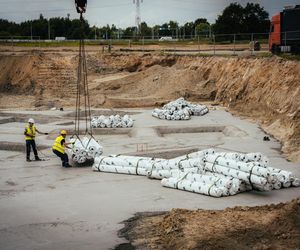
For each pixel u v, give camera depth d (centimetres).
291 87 3105
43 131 2848
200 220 1234
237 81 4072
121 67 5759
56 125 3111
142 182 1717
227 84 4216
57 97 4922
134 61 5719
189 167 1670
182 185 1586
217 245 1063
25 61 5656
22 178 1817
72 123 3191
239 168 1550
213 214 1277
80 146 2000
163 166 1727
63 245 1154
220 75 4469
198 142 2508
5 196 1570
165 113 3306
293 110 2798
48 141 2566
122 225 1274
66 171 1920
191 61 5103
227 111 3762
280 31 3784
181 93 4403
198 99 4378
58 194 1580
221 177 1562
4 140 2566
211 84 4509
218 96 4281
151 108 4066
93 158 2005
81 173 1880
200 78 4700
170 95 4425
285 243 1071
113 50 6172
